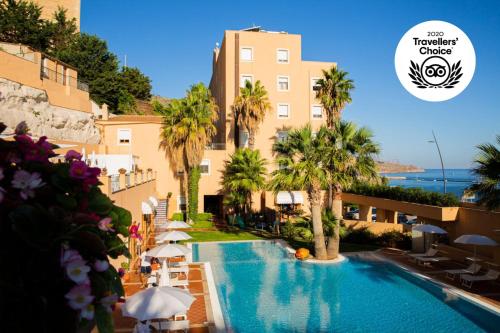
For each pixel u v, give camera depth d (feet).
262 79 134.62
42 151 10.11
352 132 69.82
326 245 80.07
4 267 8.43
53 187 9.77
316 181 69.97
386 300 54.03
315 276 65.10
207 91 119.03
